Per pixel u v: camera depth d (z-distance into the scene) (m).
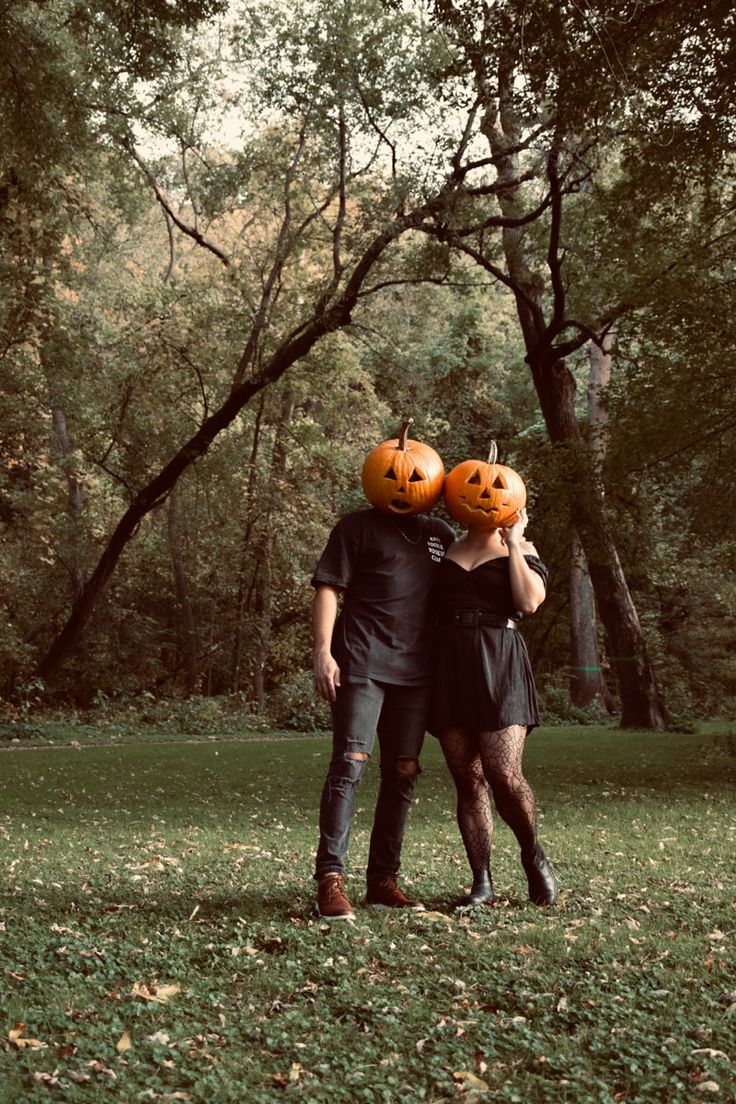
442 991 3.29
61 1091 2.45
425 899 4.73
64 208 22.42
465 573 4.57
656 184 13.66
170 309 25.56
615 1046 2.81
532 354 21.00
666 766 13.30
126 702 25.42
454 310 34.84
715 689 33.72
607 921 4.25
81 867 5.70
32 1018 2.95
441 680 4.55
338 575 4.53
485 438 35.06
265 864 5.80
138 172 23.64
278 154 23.03
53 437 27.86
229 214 25.97
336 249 21.12
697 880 5.33
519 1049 2.83
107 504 31.08
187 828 7.77
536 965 3.56
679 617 35.06
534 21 11.10
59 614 29.14
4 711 22.58
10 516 30.05
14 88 16.84
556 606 27.39
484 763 4.50
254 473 29.02
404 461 4.56
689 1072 2.66
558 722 26.02
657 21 11.38
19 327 22.34
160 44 15.97
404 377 27.52
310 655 32.38
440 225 18.75
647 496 18.42
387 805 4.59
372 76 18.86
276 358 21.78
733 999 3.20
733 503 14.53
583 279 19.77
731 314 13.28
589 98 11.72
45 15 18.69
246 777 12.34
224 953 3.67
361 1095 2.50
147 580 31.06
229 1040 2.85
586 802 9.41
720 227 15.85
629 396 14.84
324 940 3.86
